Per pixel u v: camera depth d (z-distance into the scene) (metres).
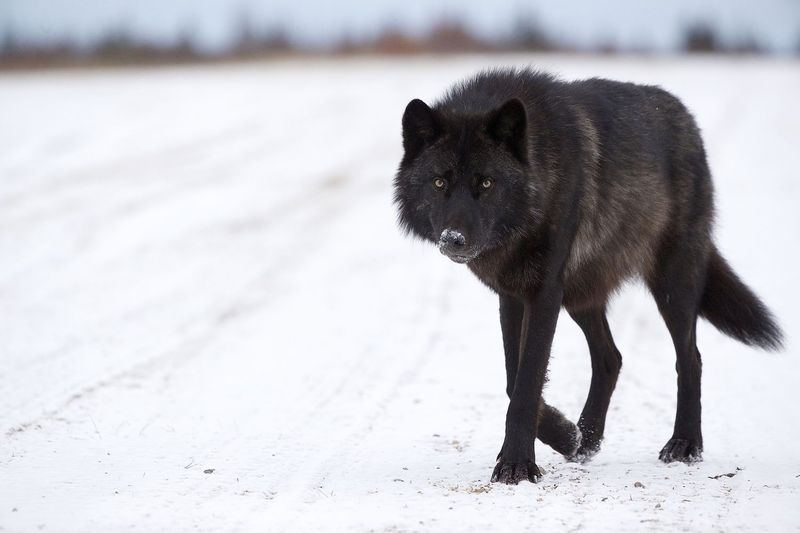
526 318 14.13
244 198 43.84
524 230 13.62
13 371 20.48
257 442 15.84
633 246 15.57
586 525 10.86
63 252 33.41
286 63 102.88
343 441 16.00
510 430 13.30
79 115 64.69
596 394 15.88
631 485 12.88
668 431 16.77
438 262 33.62
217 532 10.90
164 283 29.98
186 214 40.31
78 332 24.20
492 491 12.47
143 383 19.97
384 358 22.56
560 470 14.13
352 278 31.33
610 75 78.25
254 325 25.64
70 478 13.41
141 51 109.31
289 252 34.69
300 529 10.98
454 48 114.12
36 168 49.03
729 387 19.59
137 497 12.40
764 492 12.30
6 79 86.12
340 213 41.25
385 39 117.44
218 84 81.25
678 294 16.11
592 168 14.52
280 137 59.38
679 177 16.23
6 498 12.34
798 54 121.69
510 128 13.43
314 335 24.72
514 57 102.50
